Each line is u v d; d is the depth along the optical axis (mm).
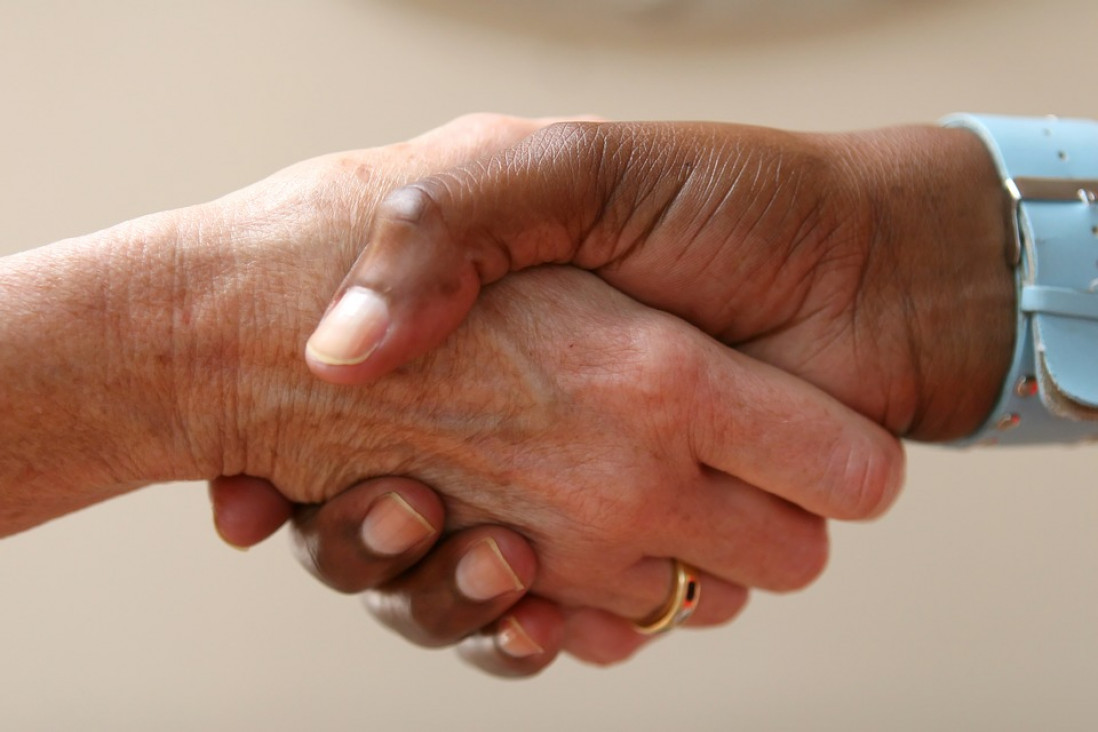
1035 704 605
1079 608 608
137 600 589
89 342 436
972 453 613
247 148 586
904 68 604
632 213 447
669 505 460
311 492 465
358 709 598
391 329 425
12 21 572
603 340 451
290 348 443
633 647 506
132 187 581
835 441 458
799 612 609
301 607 597
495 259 440
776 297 458
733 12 593
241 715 593
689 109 604
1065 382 450
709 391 452
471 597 468
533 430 452
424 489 460
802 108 606
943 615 609
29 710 583
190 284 441
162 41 581
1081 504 611
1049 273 453
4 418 433
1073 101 609
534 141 443
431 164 461
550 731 603
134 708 588
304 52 588
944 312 459
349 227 448
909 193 458
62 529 585
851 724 605
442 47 593
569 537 463
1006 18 602
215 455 453
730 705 607
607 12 593
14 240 574
